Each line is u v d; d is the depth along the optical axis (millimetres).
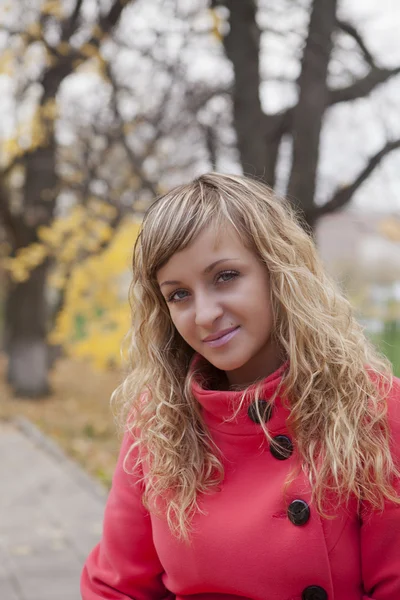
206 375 1698
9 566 4820
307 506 1461
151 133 8438
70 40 8469
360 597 1487
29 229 11812
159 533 1613
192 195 1525
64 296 10172
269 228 1519
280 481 1510
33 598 4258
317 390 1498
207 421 1615
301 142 5926
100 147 9602
